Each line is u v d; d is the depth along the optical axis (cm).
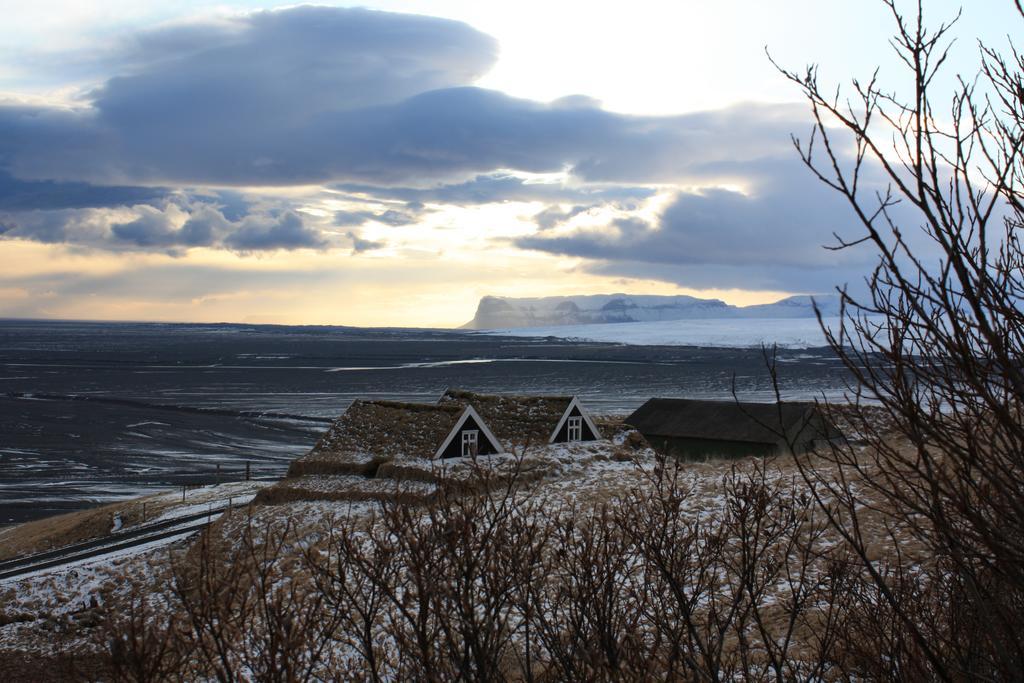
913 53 395
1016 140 442
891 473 492
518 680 854
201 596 614
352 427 4191
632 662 688
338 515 3128
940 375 409
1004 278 459
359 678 722
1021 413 366
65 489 6081
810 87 399
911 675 600
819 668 720
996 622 475
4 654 2184
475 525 722
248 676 782
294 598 664
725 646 1152
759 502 763
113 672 599
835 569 730
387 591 684
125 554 3372
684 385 16838
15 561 3769
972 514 401
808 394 14050
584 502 2345
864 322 428
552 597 862
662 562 675
